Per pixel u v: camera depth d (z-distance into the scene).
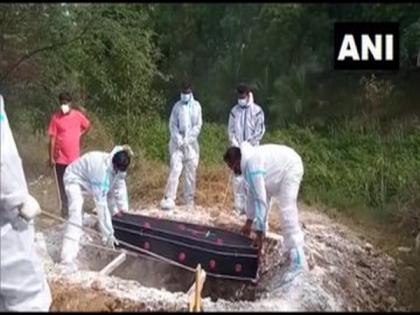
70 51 13.73
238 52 21.77
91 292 6.96
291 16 21.14
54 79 13.62
